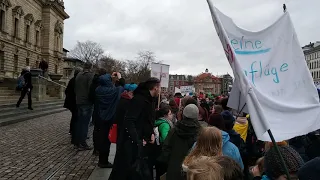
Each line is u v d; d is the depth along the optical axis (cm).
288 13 432
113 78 912
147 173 536
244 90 352
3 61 4719
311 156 535
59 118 2041
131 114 528
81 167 814
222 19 423
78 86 999
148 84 553
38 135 1302
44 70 3353
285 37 426
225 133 447
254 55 419
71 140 1123
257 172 373
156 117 643
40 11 6169
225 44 369
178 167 467
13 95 2456
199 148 382
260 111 346
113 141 684
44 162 854
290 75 415
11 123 1584
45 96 2877
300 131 376
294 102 399
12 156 903
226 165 216
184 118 493
